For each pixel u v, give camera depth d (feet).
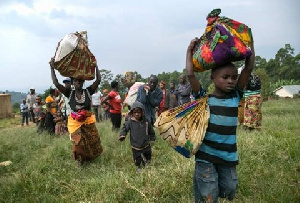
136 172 16.02
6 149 26.03
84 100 18.54
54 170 17.15
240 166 14.93
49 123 32.63
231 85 9.30
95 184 14.28
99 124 37.22
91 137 18.70
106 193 13.30
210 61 9.11
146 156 17.89
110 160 19.40
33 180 15.61
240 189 12.95
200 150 9.80
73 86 18.66
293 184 13.30
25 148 25.22
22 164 20.34
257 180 13.93
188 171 14.40
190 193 12.80
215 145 9.52
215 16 9.26
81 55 17.30
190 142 9.42
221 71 9.26
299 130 24.56
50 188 14.96
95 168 17.42
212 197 9.64
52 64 17.25
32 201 13.50
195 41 9.70
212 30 9.15
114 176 14.85
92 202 12.44
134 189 13.34
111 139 24.90
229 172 9.79
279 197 11.74
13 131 37.91
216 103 9.59
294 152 16.80
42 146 26.71
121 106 29.73
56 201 13.30
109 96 29.07
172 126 9.89
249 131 24.02
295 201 11.61
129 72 32.30
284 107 49.26
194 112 9.77
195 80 9.74
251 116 24.40
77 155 18.62
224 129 9.48
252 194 12.83
